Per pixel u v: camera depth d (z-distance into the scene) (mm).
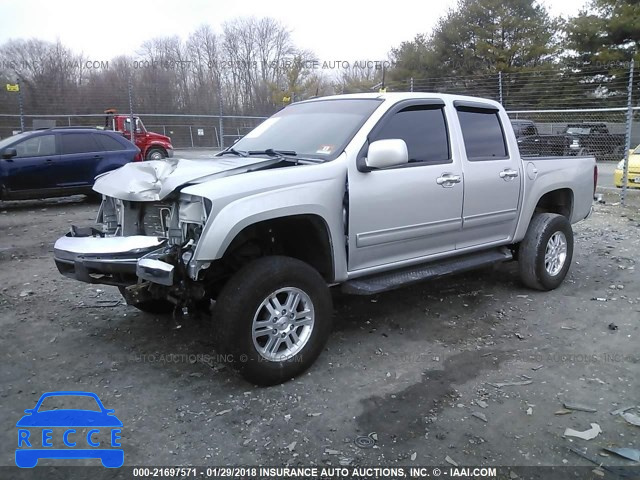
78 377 3832
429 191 4469
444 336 4594
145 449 3033
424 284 6023
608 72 25734
